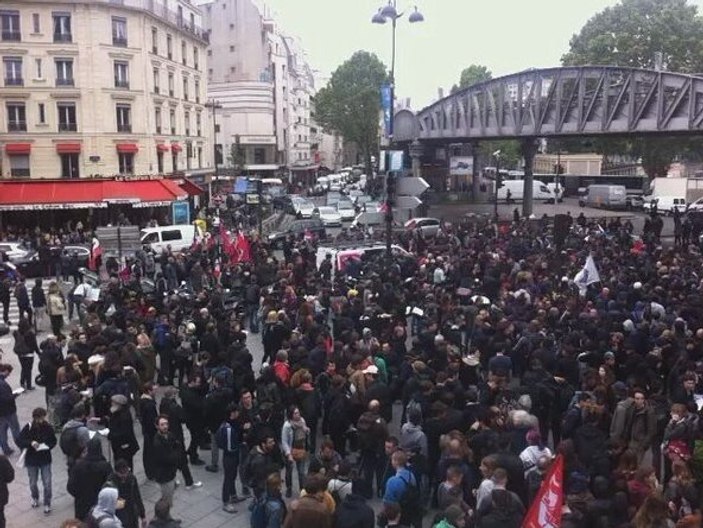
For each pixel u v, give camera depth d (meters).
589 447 9.13
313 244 30.47
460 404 10.65
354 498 7.64
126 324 15.92
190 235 35.69
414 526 8.34
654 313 15.23
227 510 10.43
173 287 24.41
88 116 45.06
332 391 11.09
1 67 43.34
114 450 10.36
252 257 26.62
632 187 69.38
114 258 27.42
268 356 15.44
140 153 47.91
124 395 10.99
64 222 43.78
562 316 15.45
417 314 16.38
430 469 9.83
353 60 98.81
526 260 22.69
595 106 38.81
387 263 20.56
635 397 10.09
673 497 8.05
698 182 60.09
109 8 45.16
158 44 50.06
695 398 10.83
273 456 9.34
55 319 19.28
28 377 15.93
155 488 11.30
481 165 91.88
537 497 6.76
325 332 14.38
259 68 90.94
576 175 80.12
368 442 10.05
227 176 77.88
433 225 39.09
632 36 62.66
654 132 34.56
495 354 13.54
